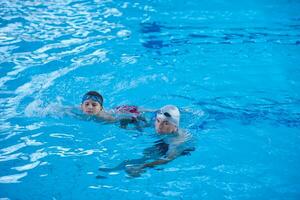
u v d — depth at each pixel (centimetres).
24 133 490
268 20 929
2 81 612
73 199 381
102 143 477
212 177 421
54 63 678
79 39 785
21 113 532
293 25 898
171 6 1011
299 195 397
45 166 431
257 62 709
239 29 866
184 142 479
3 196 382
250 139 494
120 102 573
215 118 539
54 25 855
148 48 754
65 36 797
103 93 593
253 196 395
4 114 527
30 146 466
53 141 477
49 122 514
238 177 423
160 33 831
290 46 781
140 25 875
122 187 401
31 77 628
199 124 523
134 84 622
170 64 691
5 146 463
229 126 520
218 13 967
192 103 575
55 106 551
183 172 428
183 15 949
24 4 993
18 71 645
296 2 1070
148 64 687
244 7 1016
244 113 553
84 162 441
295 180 420
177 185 407
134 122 516
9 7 965
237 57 726
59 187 398
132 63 689
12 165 430
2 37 777
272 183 415
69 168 429
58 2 1020
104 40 784
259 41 802
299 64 705
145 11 969
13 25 845
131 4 1018
